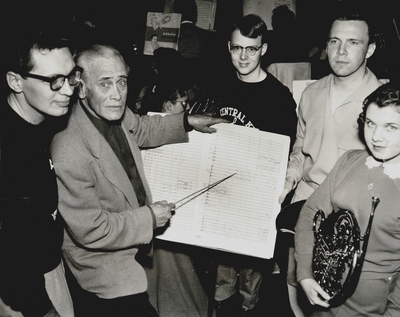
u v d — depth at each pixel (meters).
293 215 2.32
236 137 2.33
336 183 1.87
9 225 1.55
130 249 1.99
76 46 1.81
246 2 3.90
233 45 2.59
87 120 1.89
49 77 1.58
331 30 2.30
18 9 1.62
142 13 4.06
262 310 2.94
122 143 2.08
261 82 2.68
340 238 1.75
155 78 2.75
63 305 1.84
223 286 2.93
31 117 1.67
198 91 2.75
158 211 2.00
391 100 1.61
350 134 2.32
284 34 3.55
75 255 1.93
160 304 2.63
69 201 1.80
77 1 3.65
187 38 3.77
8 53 1.56
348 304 1.79
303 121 2.54
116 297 1.91
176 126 2.28
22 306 1.61
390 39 3.08
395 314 1.71
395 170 1.69
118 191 1.93
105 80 1.85
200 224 2.33
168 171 2.35
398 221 1.66
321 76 3.57
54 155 1.79
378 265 1.73
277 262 2.89
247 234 2.34
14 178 1.55
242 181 2.33
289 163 2.54
